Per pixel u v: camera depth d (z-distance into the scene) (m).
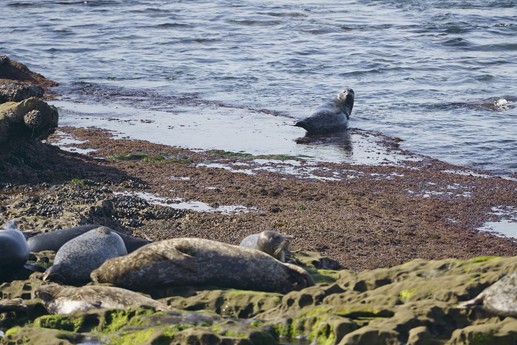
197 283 40.56
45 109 70.56
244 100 110.25
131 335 32.91
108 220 57.94
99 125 94.88
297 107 106.56
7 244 42.72
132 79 123.62
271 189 69.31
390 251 55.31
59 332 33.66
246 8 193.88
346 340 30.56
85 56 140.75
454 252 55.56
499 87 115.06
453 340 30.22
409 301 33.75
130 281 40.78
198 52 143.62
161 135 90.75
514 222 63.28
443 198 69.19
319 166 78.94
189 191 68.56
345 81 120.69
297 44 149.62
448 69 127.19
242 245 46.00
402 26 164.75
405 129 94.50
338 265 47.03
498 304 30.97
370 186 72.31
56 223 54.47
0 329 36.91
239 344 31.08
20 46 149.00
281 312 35.25
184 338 31.45
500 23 166.00
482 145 87.12
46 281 41.81
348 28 164.50
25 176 68.81
